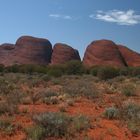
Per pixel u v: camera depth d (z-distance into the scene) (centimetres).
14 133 1155
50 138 1102
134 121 1364
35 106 1764
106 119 1452
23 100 1870
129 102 1791
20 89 2594
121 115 1481
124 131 1260
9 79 3612
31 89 2677
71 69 6378
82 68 6388
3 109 1476
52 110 1639
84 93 2248
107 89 2662
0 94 2114
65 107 1730
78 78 4650
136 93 2567
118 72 5438
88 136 1137
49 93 2128
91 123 1337
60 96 2045
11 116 1398
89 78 4559
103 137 1152
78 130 1202
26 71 6856
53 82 3562
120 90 2652
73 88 2459
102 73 4644
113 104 1866
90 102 1967
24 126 1218
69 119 1298
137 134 1236
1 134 1134
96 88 2755
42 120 1186
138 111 1528
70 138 1099
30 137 1100
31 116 1378
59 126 1153
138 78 4691
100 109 1747
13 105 1562
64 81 3734
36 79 3781
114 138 1161
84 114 1516
